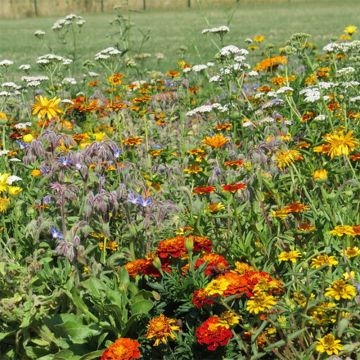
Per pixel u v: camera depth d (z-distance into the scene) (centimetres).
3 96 878
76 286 453
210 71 1198
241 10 5106
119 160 721
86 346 434
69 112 968
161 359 416
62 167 543
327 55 1011
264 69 996
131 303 430
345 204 540
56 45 2731
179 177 646
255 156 564
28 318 430
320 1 6056
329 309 368
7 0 5934
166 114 967
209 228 510
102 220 484
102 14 5503
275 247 465
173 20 4284
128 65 1112
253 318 390
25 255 505
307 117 709
